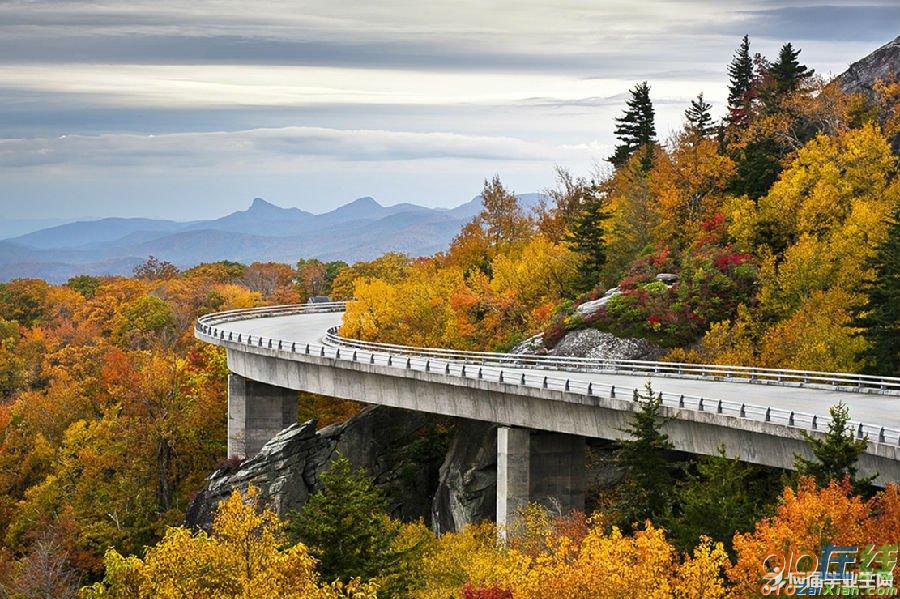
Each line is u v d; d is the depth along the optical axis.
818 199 96.50
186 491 101.31
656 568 39.66
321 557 49.56
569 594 39.09
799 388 71.81
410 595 55.44
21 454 111.81
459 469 82.62
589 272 108.25
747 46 142.50
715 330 86.38
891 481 52.84
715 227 104.50
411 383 83.31
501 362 87.75
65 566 86.62
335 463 52.72
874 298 79.38
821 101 119.50
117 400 117.75
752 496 56.62
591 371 82.12
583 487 74.56
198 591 40.19
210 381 115.56
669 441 64.12
